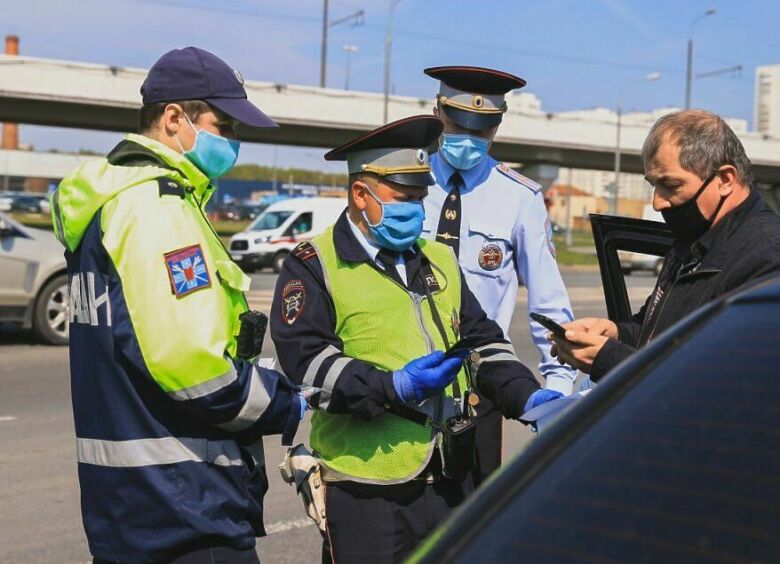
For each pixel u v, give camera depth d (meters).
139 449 2.27
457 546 1.34
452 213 3.38
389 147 2.63
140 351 2.20
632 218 3.12
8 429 6.43
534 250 3.39
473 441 2.71
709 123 2.41
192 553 2.29
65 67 33.28
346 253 2.70
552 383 3.36
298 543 4.45
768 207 2.47
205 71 2.44
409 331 2.68
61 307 9.94
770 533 1.21
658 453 1.36
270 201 77.50
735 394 1.41
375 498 2.65
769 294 1.60
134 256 2.21
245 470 2.39
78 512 4.76
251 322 2.34
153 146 2.41
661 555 1.22
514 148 44.88
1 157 87.12
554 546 1.28
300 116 38.00
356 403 2.52
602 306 16.61
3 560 4.12
